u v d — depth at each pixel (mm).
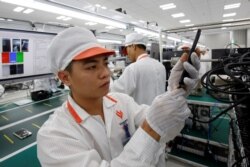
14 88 3348
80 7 1646
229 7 6496
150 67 1643
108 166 416
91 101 576
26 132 1540
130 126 684
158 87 1679
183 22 9031
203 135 2102
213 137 2062
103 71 507
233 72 673
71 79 523
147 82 1628
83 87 504
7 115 1962
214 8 6559
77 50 482
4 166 1134
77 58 476
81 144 485
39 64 2076
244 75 681
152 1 5500
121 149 604
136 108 739
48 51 548
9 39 1725
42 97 2555
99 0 5223
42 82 2705
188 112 433
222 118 2332
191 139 2152
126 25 2553
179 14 7309
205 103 1855
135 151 403
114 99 701
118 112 667
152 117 415
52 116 594
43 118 1864
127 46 1901
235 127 1137
